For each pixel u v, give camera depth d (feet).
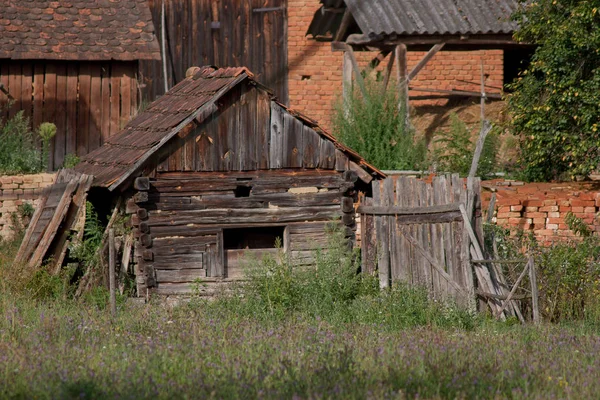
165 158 100.53
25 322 81.61
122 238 102.42
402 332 80.59
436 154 144.36
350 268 100.27
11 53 155.63
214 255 102.32
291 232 105.19
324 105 192.13
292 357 65.51
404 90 150.30
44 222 106.42
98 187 103.04
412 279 100.78
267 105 104.63
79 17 165.78
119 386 56.70
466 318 89.92
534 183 129.29
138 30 166.40
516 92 130.00
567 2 125.49
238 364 62.75
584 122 120.57
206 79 109.60
